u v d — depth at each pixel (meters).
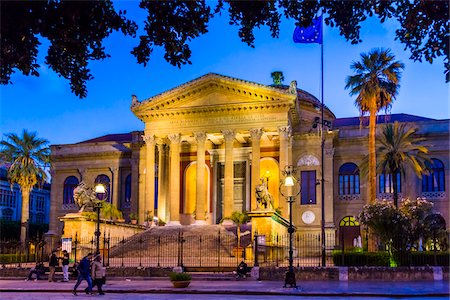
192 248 47.19
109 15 12.54
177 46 13.17
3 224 79.31
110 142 69.50
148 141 58.53
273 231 42.84
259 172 54.66
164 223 58.62
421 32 12.98
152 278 34.88
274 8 13.25
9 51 11.88
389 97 46.31
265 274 33.34
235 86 55.75
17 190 93.06
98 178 69.44
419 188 58.28
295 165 60.59
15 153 61.41
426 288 26.72
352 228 60.00
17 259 45.94
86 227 45.03
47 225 85.38
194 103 57.66
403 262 35.03
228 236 49.34
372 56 46.69
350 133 61.47
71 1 11.66
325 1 13.02
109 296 24.88
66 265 34.66
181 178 63.53
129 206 67.56
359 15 12.98
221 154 63.22
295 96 54.12
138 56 13.08
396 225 35.69
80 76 13.44
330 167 59.44
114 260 43.00
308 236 57.31
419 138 56.19
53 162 71.12
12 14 11.12
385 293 24.25
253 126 55.62
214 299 22.75
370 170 45.97
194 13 12.95
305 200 59.69
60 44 12.51
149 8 12.77
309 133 60.34
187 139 61.19
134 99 59.47
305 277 32.78
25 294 26.47
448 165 57.56
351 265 35.06
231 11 13.30
